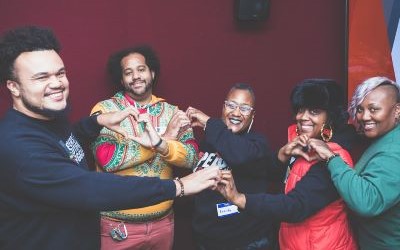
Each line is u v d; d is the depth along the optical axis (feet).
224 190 5.26
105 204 4.33
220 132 6.53
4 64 4.41
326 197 5.35
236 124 7.00
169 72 8.14
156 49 8.05
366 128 5.67
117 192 4.33
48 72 4.43
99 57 7.89
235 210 6.67
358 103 5.74
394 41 8.22
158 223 7.24
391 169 5.13
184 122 6.76
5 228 4.58
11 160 4.24
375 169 5.19
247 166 6.68
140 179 4.47
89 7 7.75
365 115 5.61
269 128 8.59
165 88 8.16
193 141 7.31
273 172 6.85
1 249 4.64
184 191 4.68
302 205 5.26
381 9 8.18
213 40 8.21
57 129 4.80
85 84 7.91
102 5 7.79
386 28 8.21
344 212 5.66
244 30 8.28
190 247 8.55
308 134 5.87
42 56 4.42
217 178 4.87
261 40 8.36
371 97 5.57
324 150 5.34
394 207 5.34
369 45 8.25
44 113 4.50
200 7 8.09
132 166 6.87
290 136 7.04
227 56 8.29
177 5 8.02
